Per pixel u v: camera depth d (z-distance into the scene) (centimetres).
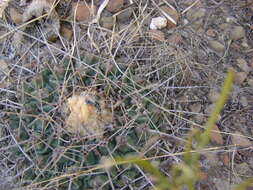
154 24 27
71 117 23
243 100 26
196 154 16
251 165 24
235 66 27
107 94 23
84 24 27
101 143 22
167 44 27
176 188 16
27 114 23
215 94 26
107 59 25
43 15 26
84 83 24
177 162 23
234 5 29
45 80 24
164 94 25
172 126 24
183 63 26
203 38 27
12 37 26
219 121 25
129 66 25
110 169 22
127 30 27
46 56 26
